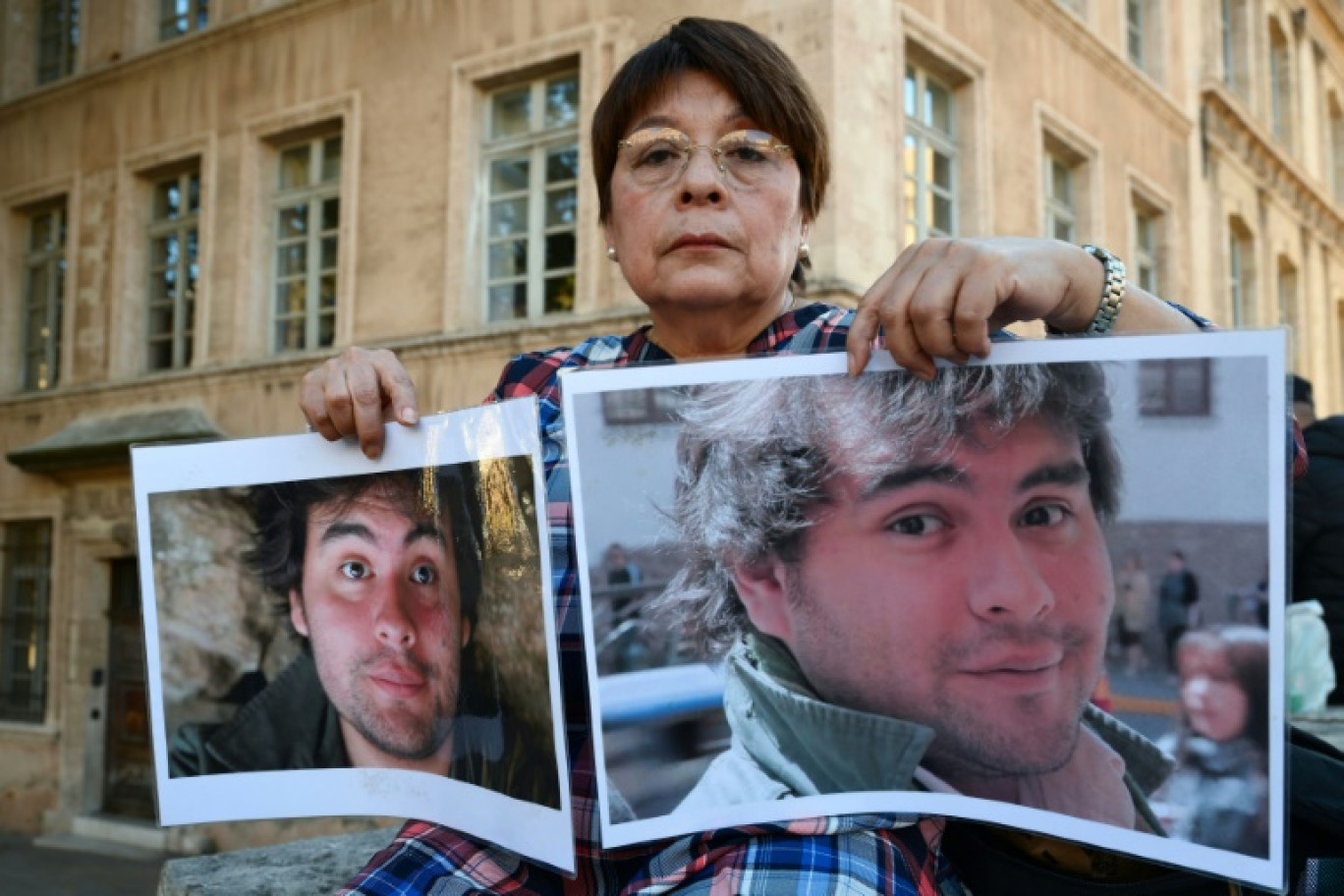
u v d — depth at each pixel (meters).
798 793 1.00
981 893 1.17
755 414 1.02
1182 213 10.74
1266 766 0.89
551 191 7.30
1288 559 0.89
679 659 1.01
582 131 6.88
